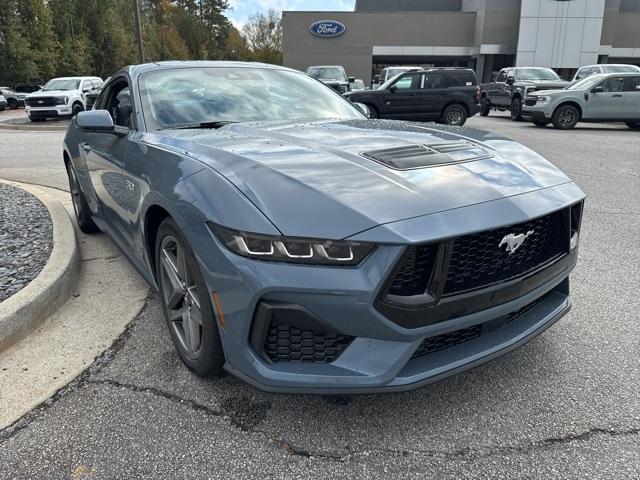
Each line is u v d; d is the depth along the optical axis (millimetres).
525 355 2770
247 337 2012
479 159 2459
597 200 6328
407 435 2160
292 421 2246
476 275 2031
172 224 2381
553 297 2641
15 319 2898
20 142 12961
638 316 3213
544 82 18781
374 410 2322
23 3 42062
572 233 2510
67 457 2043
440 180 2148
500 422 2238
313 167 2166
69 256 3744
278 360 2016
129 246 3359
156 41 62031
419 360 2064
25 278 3434
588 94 14781
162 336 2986
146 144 2844
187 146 2596
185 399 2398
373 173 2143
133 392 2457
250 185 2057
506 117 21328
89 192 4258
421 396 2422
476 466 1990
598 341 2910
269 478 1937
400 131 2963
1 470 1978
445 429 2195
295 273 1860
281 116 3461
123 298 3494
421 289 1938
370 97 14898
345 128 3025
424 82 15133
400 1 45375
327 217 1877
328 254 1841
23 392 2465
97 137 3770
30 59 41656
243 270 1930
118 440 2137
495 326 2252
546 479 1921
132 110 3266
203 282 2189
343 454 2057
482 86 21938
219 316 2096
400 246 1818
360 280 1829
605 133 14320
